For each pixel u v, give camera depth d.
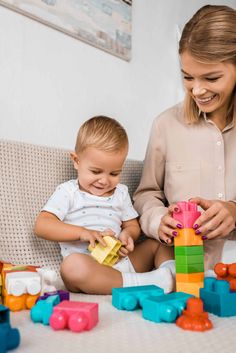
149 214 0.99
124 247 0.93
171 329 0.57
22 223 0.92
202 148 1.05
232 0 2.13
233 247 1.02
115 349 0.48
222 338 0.53
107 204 1.01
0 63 1.08
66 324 0.56
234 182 1.03
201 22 0.88
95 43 1.35
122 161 1.00
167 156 1.09
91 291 0.81
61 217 0.95
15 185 0.93
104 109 1.40
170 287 0.82
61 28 1.24
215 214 0.80
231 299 0.65
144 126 1.58
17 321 0.61
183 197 1.05
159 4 1.67
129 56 1.50
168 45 1.71
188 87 0.92
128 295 0.68
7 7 1.09
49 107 1.21
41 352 0.47
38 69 1.18
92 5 1.35
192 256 0.75
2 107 1.08
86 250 0.95
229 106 1.04
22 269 0.75
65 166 1.05
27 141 1.14
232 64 0.88
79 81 1.31
